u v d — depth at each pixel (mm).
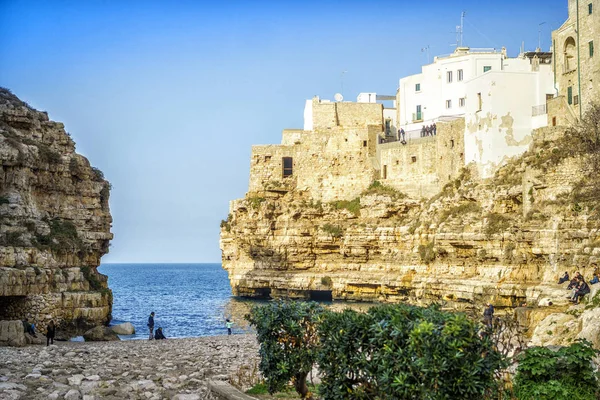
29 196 57219
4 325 45812
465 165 86188
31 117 60938
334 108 116125
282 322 25031
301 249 105250
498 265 73500
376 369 19078
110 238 67000
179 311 100188
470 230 77812
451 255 80625
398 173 101562
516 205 75625
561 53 78500
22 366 32625
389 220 98812
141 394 26688
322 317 23500
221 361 36281
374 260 98500
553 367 20859
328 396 20688
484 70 105250
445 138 92875
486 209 77375
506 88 79625
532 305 62812
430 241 85438
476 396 17812
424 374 17516
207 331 72750
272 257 107562
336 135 108812
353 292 98438
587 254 62469
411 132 110125
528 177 71938
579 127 69375
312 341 24797
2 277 49656
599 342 30859
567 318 37625
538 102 80062
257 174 111688
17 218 55031
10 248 51656
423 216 89000
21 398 25078
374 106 116812
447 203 84250
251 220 109625
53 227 59094
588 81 73688
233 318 87562
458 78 106375
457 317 18078
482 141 82312
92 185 65188
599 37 72312
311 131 110812
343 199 107125
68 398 25250
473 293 74000
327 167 108812
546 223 67625
